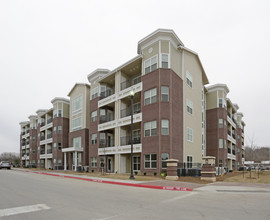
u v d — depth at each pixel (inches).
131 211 289.1
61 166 1707.7
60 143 1793.8
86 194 426.3
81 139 1504.7
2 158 4591.5
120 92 1140.5
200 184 628.7
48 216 262.2
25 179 749.3
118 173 1070.4
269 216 269.6
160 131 896.3
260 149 2741.1
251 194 460.8
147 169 917.2
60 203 337.1
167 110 914.7
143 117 976.3
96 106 1342.3
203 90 1457.9
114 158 1210.0
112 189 510.6
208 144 1523.1
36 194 422.9
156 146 897.5
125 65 1114.1
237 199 391.5
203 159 747.4
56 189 496.4
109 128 1182.3
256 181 732.7
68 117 1863.9
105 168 1193.4
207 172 732.0
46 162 2006.6
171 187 537.0
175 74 992.9
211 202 357.7
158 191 492.7
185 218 256.7
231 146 1732.3
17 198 378.9
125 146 1056.2
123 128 1144.8
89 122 1515.7
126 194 434.6
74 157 1552.7
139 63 1090.1
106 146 1240.2
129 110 1208.8
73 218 254.1
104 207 311.4
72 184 611.2
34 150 2472.9
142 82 1010.7
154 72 958.4
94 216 262.8
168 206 321.7
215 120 1517.0
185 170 844.0
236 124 2105.1
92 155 1323.8
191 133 1106.7
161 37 971.9
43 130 2155.5
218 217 262.2
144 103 987.3
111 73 1208.8
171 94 932.6
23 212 281.0
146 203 343.0
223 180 765.3
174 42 1020.5
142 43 1033.5
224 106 1540.4
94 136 1327.5
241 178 840.9
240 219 255.0
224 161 1453.0
